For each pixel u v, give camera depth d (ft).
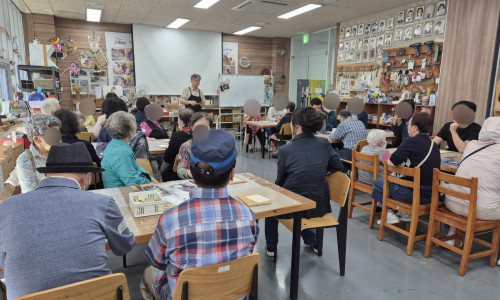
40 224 3.09
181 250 3.52
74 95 26.61
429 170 8.46
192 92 19.51
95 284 3.06
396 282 7.23
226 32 30.60
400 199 8.73
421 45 18.62
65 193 3.30
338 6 20.39
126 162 6.91
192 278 3.42
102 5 21.20
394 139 16.74
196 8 21.76
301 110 7.29
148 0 19.95
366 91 22.79
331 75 28.55
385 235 9.61
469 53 16.22
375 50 22.07
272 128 21.98
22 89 17.44
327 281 7.24
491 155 7.30
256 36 32.60
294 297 6.57
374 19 22.08
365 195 13.56
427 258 8.30
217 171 3.59
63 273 3.10
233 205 3.73
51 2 20.52
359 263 8.02
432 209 8.09
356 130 13.70
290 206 5.64
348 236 9.51
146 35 27.86
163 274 4.13
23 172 5.65
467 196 7.22
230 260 3.63
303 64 32.32
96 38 26.63
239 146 24.95
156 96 29.48
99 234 3.37
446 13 17.31
